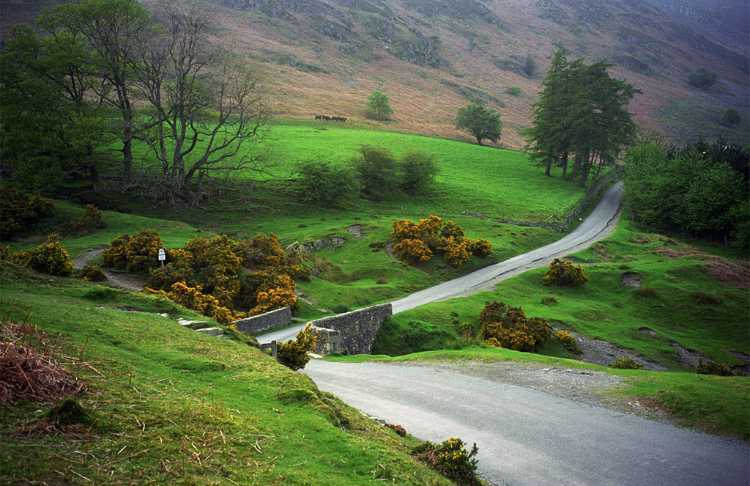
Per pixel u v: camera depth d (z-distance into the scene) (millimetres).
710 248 89938
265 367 13195
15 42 70500
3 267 19125
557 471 13273
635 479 13047
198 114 80188
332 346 31031
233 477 7719
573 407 18062
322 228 71438
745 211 85625
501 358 25516
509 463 13531
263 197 84062
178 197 77312
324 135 124375
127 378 10148
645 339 49719
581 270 61156
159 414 8859
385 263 61906
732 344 52344
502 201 96188
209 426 8992
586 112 112500
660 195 94500
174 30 75812
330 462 9148
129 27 74625
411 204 91312
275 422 10008
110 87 79312
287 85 183000
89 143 69500
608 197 116250
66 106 70375
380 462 9695
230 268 41031
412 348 39906
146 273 40625
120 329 13789
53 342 10781
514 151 143375
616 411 17641
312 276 51531
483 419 16688
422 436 14664
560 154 123375
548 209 94062
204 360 12641
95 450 7355
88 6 69312
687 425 16422
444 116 196250
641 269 65312
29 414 7672
